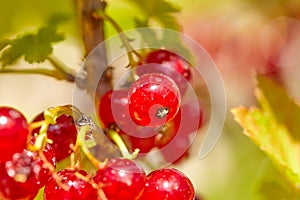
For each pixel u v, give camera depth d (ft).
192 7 1.10
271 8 1.14
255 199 0.90
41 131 0.77
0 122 0.76
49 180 0.78
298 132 0.88
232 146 1.08
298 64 1.13
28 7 0.90
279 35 1.14
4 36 0.90
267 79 0.89
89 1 0.83
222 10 1.12
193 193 0.81
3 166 0.77
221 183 1.07
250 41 1.13
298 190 0.88
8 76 1.14
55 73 0.87
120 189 0.78
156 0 0.91
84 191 0.78
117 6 0.91
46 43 0.88
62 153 0.82
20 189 0.77
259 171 0.93
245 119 0.88
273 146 0.88
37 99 1.14
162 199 0.79
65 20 0.90
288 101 0.89
